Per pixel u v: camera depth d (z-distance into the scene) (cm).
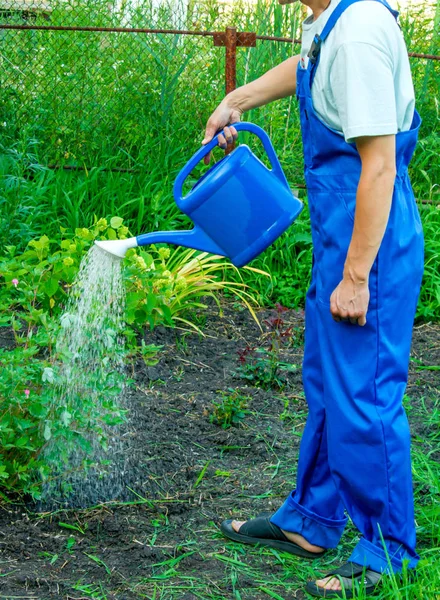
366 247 232
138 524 300
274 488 333
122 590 263
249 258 279
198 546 290
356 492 255
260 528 290
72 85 625
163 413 393
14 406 306
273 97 292
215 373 448
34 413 292
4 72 630
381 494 252
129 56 637
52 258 411
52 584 263
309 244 569
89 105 627
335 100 231
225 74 573
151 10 655
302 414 403
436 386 446
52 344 319
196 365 456
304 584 271
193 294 518
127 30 561
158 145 604
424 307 545
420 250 251
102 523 299
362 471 251
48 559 278
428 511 307
